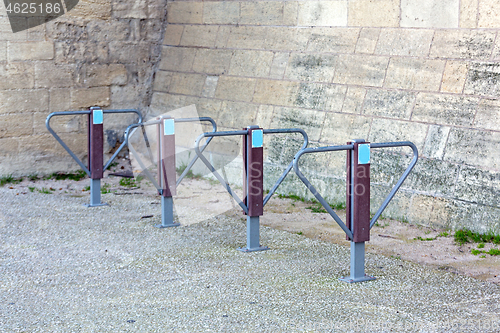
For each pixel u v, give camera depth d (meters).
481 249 5.12
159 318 3.62
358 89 6.83
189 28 9.08
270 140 7.57
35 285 4.23
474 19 5.89
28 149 8.30
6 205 6.81
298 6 7.62
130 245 5.26
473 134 5.68
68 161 8.69
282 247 5.23
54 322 3.56
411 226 5.92
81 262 4.77
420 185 6.00
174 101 9.07
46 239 5.44
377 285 4.23
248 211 5.06
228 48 8.45
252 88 7.99
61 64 8.48
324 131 7.04
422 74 6.27
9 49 7.99
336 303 3.86
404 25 6.54
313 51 7.41
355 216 4.24
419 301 3.90
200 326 3.49
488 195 5.44
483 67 5.75
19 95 8.14
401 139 6.29
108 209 6.69
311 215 6.43
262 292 4.07
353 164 4.24
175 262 4.77
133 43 9.22
